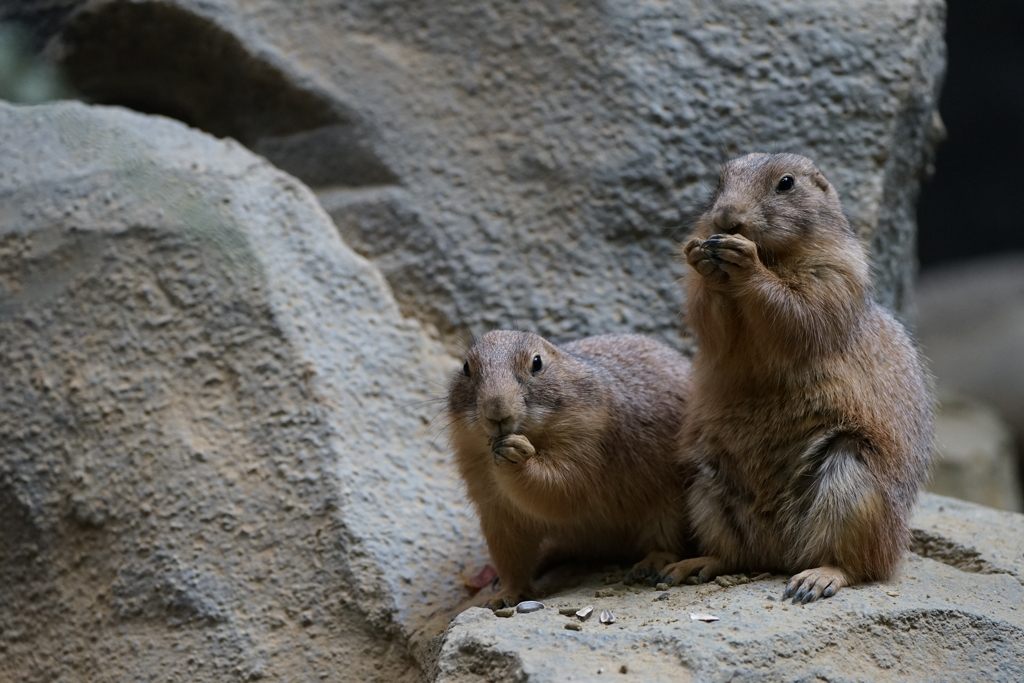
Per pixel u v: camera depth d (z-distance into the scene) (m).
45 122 12.47
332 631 9.73
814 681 7.14
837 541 8.69
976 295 32.44
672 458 10.02
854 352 9.16
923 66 13.48
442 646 7.91
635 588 9.31
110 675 9.73
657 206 13.05
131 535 10.25
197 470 10.46
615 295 12.88
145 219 11.58
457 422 9.58
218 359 11.05
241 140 15.07
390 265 13.21
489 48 13.92
